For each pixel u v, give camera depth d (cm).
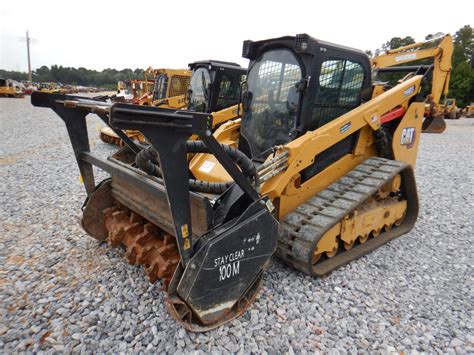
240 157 254
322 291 313
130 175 291
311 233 312
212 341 245
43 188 582
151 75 1631
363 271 355
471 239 445
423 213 537
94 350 235
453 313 293
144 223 334
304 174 364
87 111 333
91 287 302
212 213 253
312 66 339
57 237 397
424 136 1561
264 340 250
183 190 222
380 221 415
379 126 407
